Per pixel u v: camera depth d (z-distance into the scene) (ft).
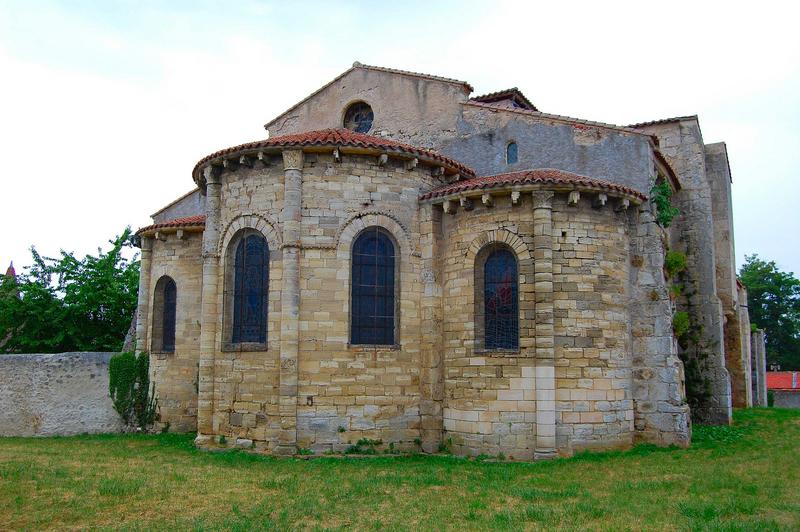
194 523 38.78
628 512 39.78
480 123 76.54
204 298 67.77
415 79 81.20
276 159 65.26
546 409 58.44
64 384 82.94
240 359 64.64
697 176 88.17
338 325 62.54
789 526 36.17
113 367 84.17
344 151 63.87
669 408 63.00
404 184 66.28
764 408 101.35
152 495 45.34
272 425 61.52
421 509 41.78
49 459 60.44
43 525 38.73
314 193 63.87
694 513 39.19
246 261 66.69
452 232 65.31
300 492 46.50
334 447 61.11
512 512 40.40
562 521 38.22
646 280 65.05
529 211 61.41
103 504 43.01
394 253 65.67
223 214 68.28
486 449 60.23
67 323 113.80
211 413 66.49
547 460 57.47
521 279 60.85
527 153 73.36
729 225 96.78
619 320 63.05
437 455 61.98
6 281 116.06
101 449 68.28
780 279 205.46
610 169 69.05
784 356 204.03
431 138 79.05
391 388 63.26
